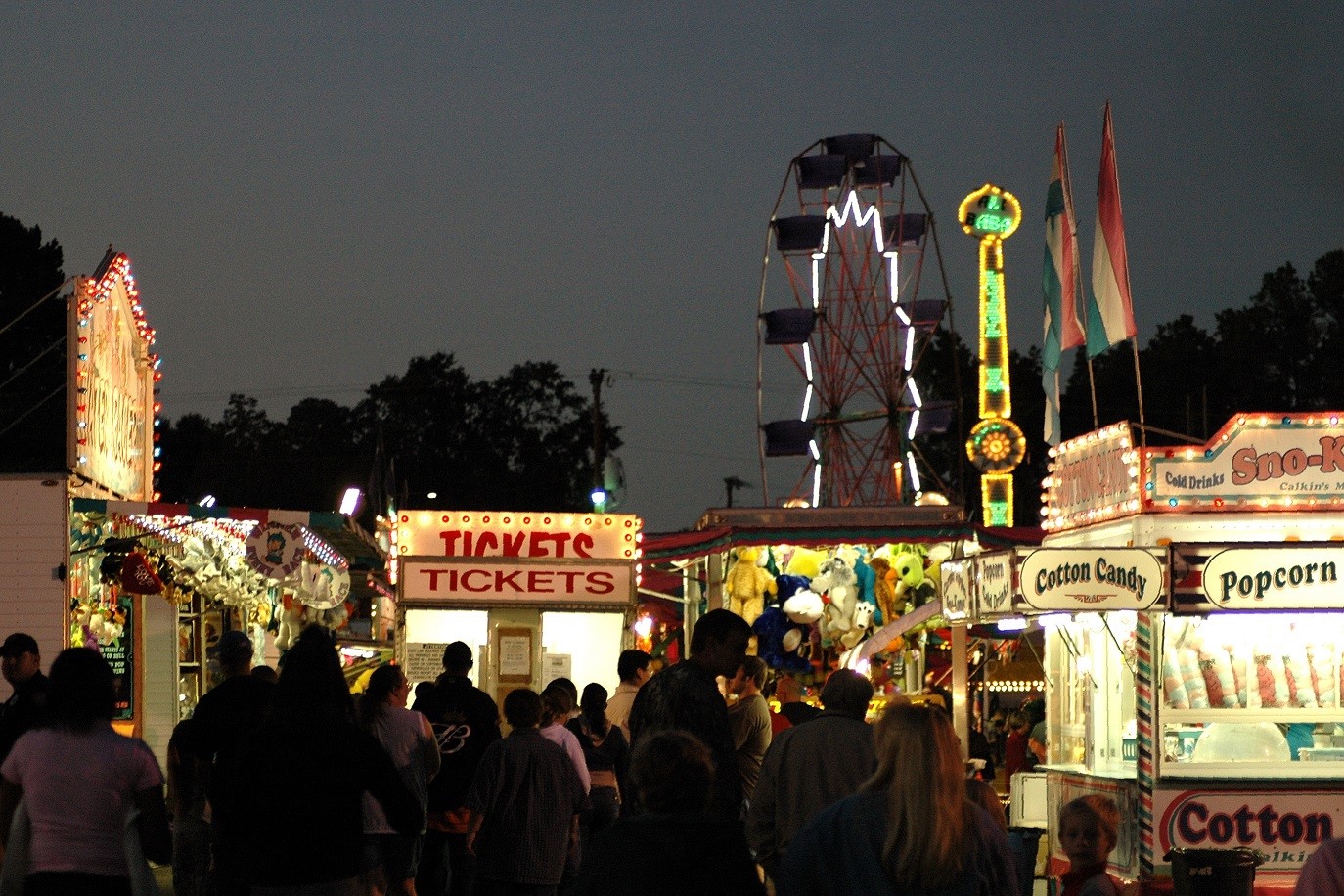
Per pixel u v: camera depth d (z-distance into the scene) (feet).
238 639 28.63
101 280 56.29
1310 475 38.86
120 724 58.03
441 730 36.19
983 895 16.72
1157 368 195.62
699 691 23.21
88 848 20.33
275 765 21.12
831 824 16.44
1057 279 49.16
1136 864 37.42
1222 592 36.29
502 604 51.31
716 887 14.94
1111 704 40.73
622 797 30.91
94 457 54.65
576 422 243.81
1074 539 44.86
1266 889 36.68
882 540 58.65
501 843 30.66
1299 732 38.65
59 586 50.37
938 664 66.59
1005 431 110.32
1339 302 188.96
